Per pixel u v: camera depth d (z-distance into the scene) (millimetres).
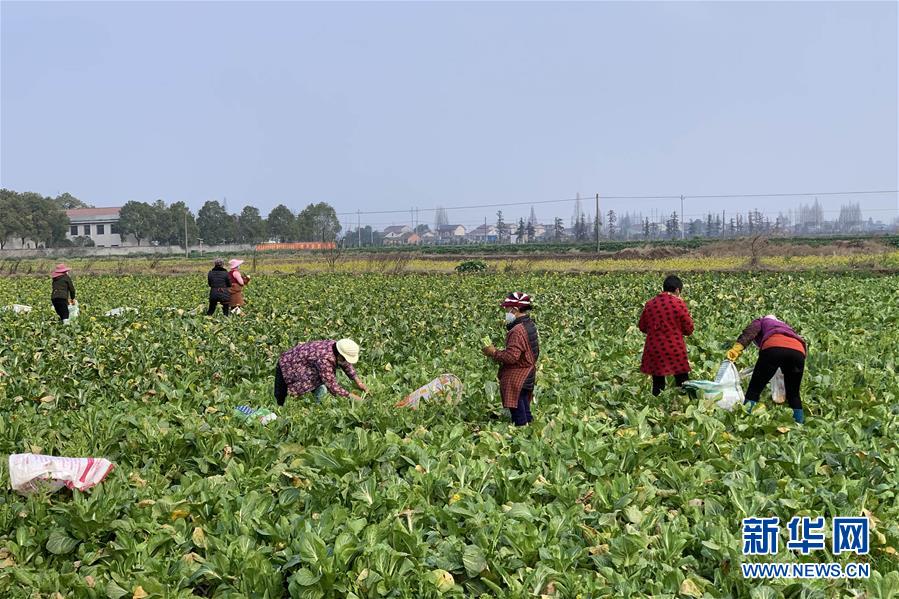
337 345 10289
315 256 70438
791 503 6383
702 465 7449
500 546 5961
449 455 7805
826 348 13688
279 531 6074
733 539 5809
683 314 10516
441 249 86188
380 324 18062
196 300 27453
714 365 12109
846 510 6305
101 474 7160
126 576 5660
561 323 17625
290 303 24906
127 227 128000
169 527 6246
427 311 20641
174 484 7742
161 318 21156
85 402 10969
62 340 16359
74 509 6418
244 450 8000
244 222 140000
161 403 11023
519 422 9539
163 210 131125
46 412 10109
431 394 10383
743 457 7656
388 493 6676
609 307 20344
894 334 14469
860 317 16875
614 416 9719
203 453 7973
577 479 7164
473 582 5629
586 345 14195
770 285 26906
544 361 12617
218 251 106125
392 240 199125
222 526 6191
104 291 32594
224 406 10180
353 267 50000
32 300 28250
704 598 5219
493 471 7215
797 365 9594
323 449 7613
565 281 31531
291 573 5664
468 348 15031
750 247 51125
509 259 53562
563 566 5590
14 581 5734
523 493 6867
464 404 10156
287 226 144500
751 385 9969
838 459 7598
